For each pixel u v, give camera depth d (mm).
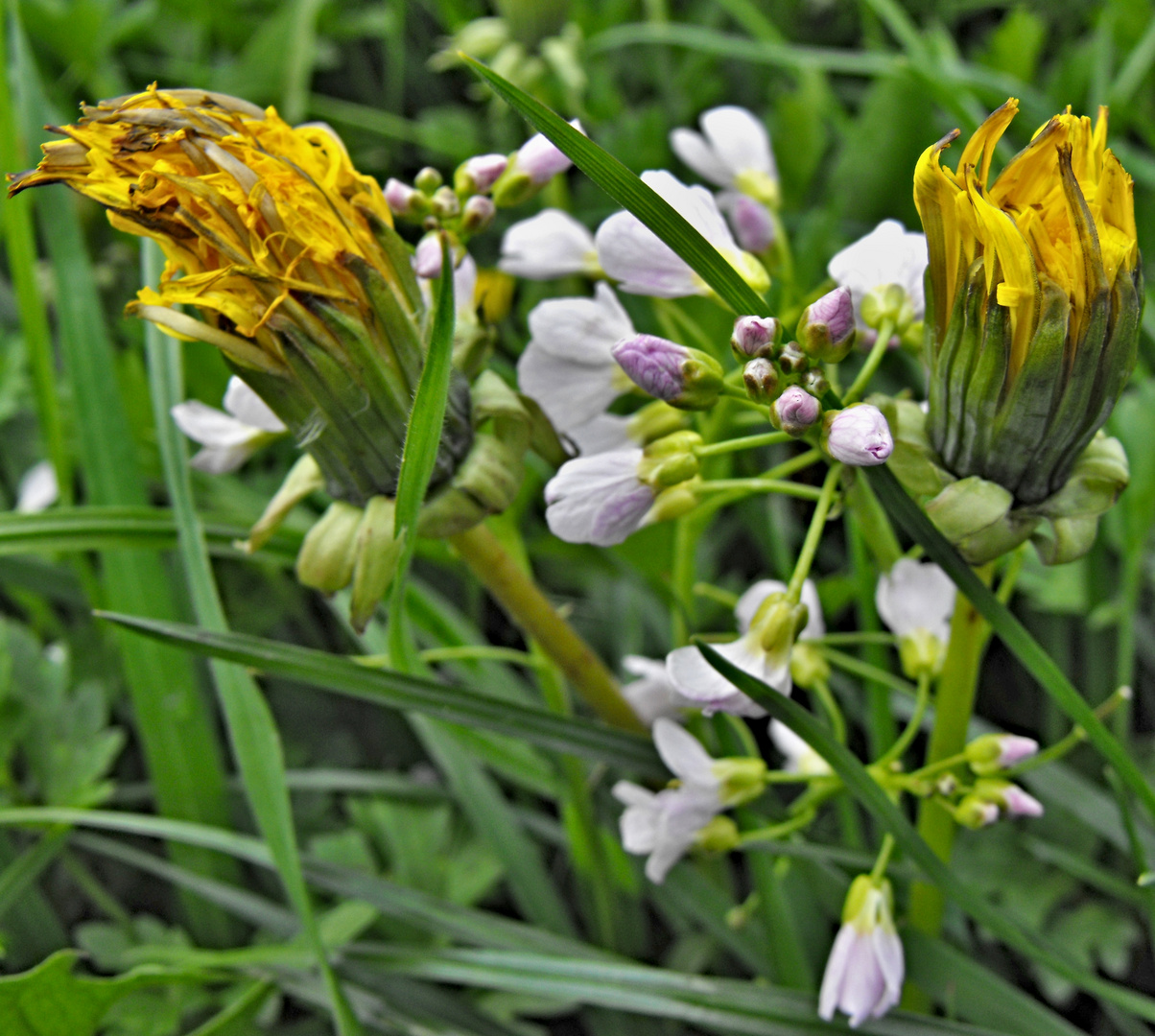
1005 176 156
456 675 246
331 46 390
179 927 237
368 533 172
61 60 367
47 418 235
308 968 212
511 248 193
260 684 269
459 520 175
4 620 236
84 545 202
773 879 204
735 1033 213
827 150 343
